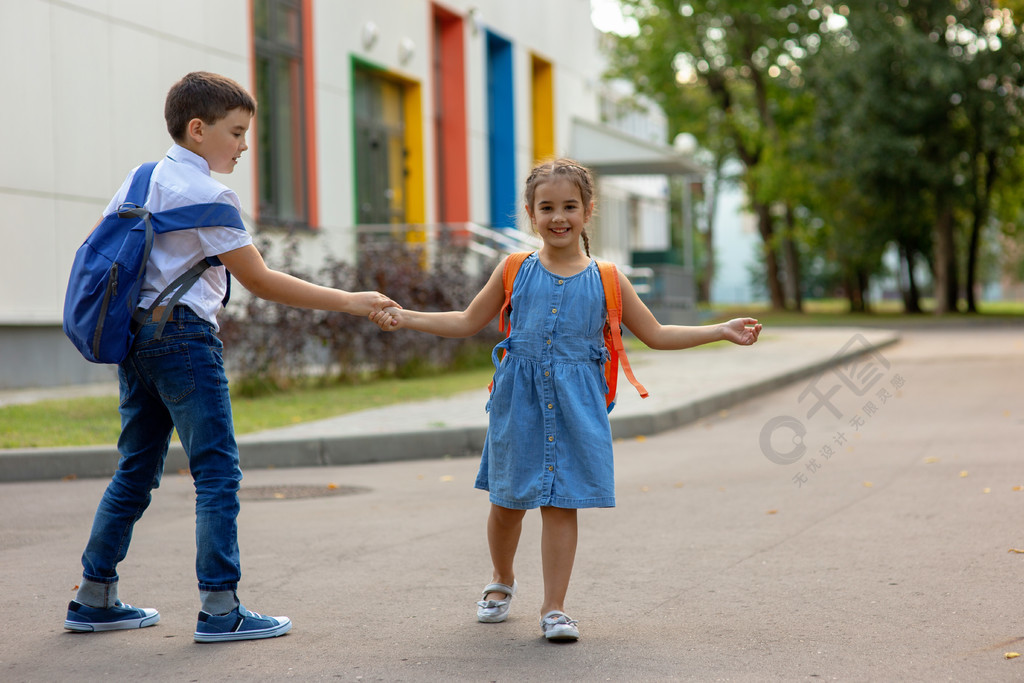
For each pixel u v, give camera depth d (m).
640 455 12.48
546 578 5.50
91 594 5.70
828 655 5.09
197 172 5.44
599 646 5.30
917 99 49.53
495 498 5.57
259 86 23.66
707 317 51.31
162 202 5.38
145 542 8.04
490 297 5.90
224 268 5.66
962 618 5.66
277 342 16.94
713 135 66.06
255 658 5.18
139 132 19.94
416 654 5.21
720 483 10.30
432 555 7.52
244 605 6.21
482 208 33.62
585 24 43.44
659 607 6.05
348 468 12.15
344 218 26.55
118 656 5.25
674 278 38.81
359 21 27.41
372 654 5.23
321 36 25.84
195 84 5.45
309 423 13.66
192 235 5.38
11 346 17.39
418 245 20.91
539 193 5.68
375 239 21.33
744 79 62.28
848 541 7.59
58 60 18.16
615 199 49.62
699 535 7.98
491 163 36.16
